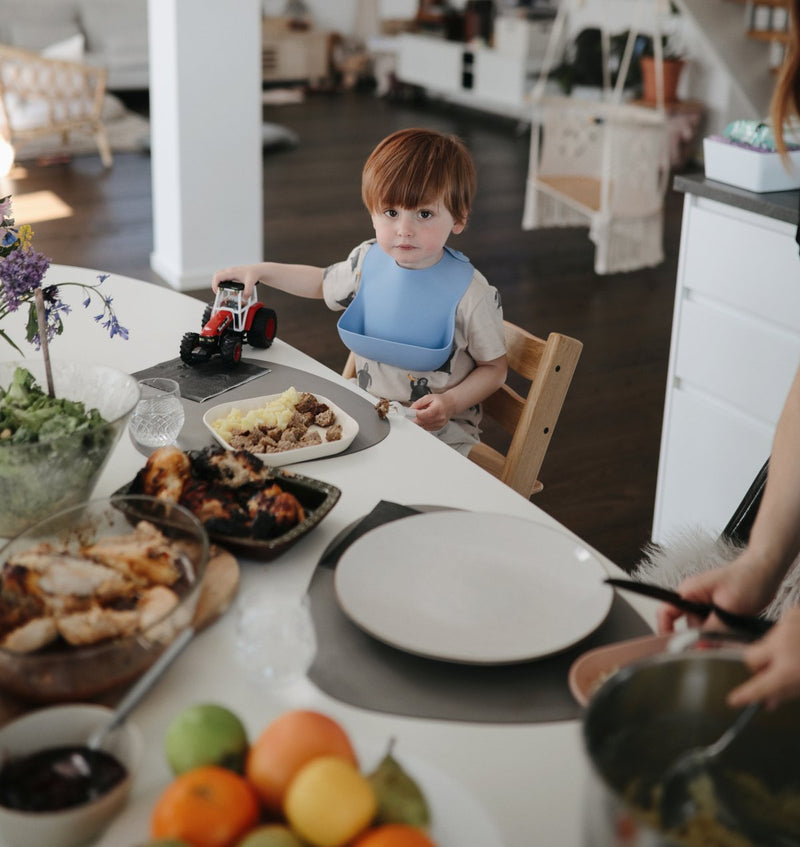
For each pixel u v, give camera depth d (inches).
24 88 210.2
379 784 26.7
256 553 38.0
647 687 25.3
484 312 62.8
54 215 185.9
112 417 44.7
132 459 46.6
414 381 64.6
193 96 150.3
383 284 65.2
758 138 74.9
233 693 32.1
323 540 40.4
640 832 20.2
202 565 33.0
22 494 38.3
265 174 223.1
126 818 27.0
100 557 33.9
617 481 104.4
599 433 114.8
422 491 44.7
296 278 68.6
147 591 33.4
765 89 203.5
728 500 83.0
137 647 30.5
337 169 230.4
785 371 74.9
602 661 32.5
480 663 32.6
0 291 45.3
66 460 38.2
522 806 28.4
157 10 149.7
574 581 37.4
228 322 58.0
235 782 25.6
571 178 188.7
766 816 24.1
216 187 156.6
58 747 27.6
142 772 28.7
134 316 64.7
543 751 30.3
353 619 34.4
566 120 186.1
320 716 27.0
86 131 219.8
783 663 25.7
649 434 115.0
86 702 31.0
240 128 155.5
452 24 295.0
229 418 49.0
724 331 79.4
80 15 279.1
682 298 82.9
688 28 242.5
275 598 34.9
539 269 171.2
